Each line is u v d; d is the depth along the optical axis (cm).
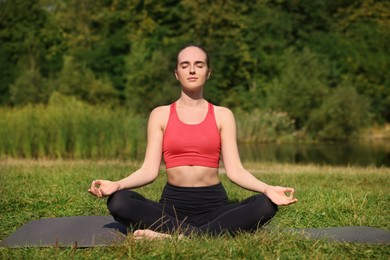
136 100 3438
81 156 1756
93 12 4116
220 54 3747
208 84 3684
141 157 1775
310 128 3419
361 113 3500
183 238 384
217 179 427
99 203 577
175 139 418
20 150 1719
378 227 484
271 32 4009
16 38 4038
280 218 509
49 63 4022
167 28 4006
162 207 415
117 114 1920
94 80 3556
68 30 4197
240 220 403
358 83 4066
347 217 513
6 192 642
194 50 426
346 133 3469
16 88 3478
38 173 829
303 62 3591
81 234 424
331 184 808
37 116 1775
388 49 4212
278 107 3484
